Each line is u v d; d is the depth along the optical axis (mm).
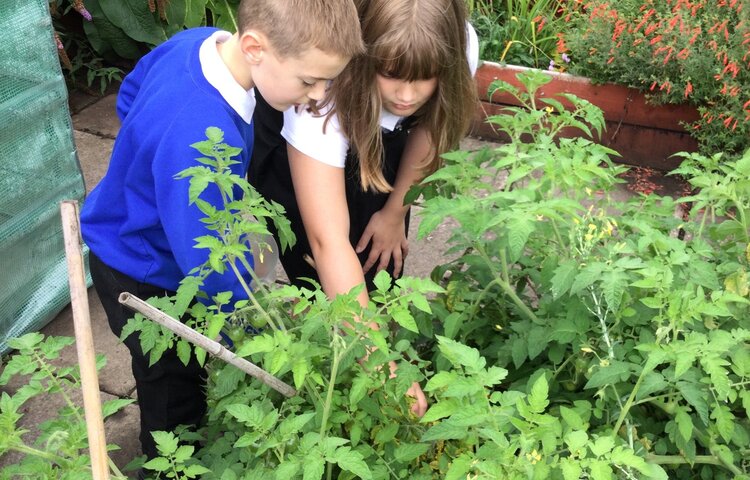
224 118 1900
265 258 2293
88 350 1222
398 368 1700
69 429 1644
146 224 1999
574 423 1524
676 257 1722
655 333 1746
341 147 2121
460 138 2326
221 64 1919
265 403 1731
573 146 2111
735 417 1735
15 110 2842
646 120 4203
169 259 2113
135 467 1986
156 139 1881
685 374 1626
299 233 2582
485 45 4504
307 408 1817
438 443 1775
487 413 1414
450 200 1771
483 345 2230
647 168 4301
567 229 2047
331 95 2057
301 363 1527
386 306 1597
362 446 1704
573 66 4395
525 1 4711
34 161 2990
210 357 2029
